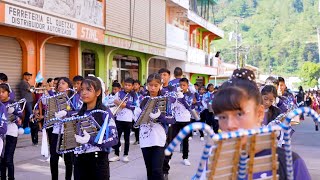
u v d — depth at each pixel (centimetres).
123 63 2148
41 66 1423
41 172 834
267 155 201
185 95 902
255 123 218
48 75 1502
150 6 2138
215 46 10288
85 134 473
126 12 1858
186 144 914
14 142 697
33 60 1398
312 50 11938
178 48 2648
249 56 11438
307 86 8444
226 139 184
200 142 1282
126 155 953
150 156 623
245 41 13500
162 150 619
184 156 917
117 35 1773
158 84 637
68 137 491
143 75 2328
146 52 2123
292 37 13550
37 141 1162
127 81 974
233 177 196
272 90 502
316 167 892
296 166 217
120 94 979
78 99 669
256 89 221
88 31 1527
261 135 194
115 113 914
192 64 3034
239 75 353
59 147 529
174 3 2495
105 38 1675
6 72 1302
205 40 3744
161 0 2298
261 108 226
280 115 461
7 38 1302
